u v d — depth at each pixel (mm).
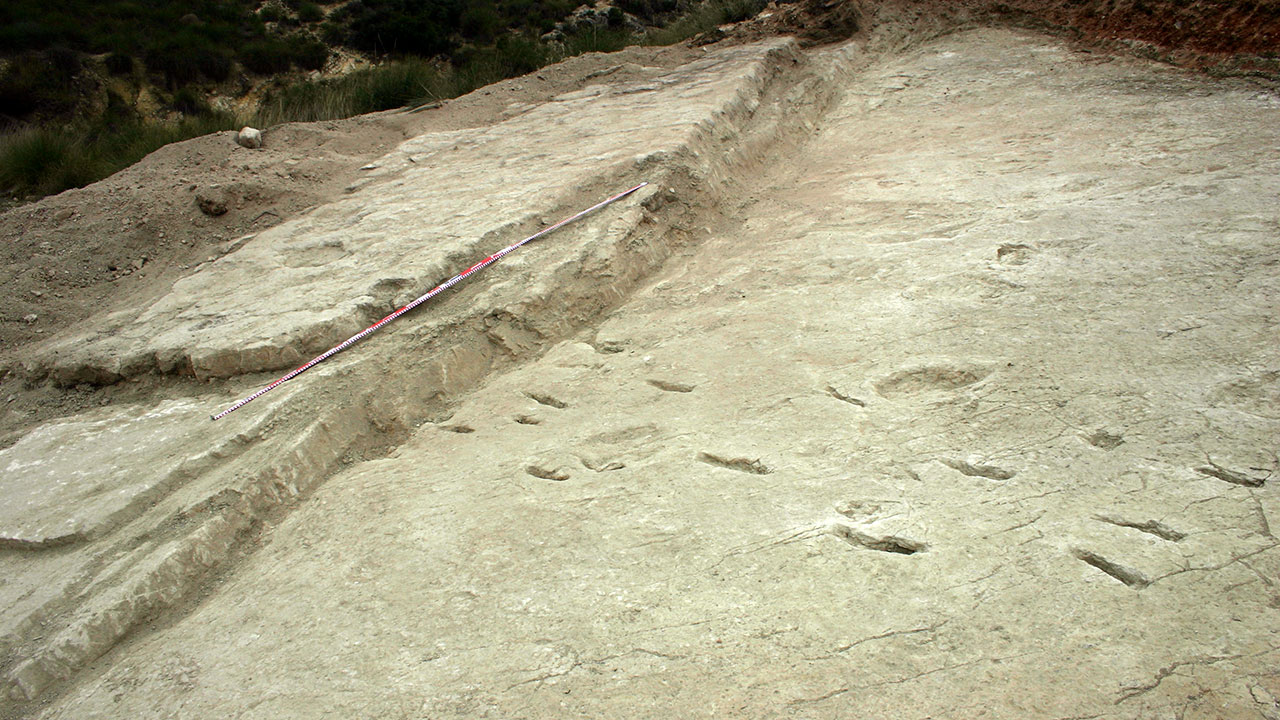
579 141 6984
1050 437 2742
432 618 2443
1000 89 7613
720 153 6539
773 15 10312
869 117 7578
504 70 11258
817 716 1868
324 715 2168
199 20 22859
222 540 3205
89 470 3648
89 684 2594
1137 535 2254
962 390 3131
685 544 2535
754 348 3812
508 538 2742
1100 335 3305
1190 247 3904
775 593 2266
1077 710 1784
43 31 19859
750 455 2947
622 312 4711
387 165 7461
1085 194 4898
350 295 4668
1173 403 2791
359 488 3367
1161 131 5805
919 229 4871
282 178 7324
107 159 9438
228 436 3660
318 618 2570
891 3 9742
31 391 4754
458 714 2064
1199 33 7277
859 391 3242
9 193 8953
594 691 2047
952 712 1823
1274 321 3160
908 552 2355
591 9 24906
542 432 3498
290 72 21641
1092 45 8156
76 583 2986
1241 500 2309
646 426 3334
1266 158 4902
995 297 3820
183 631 2732
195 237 6750
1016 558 2244
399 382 4070
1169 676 1831
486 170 6695
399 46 22516
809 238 5105
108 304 6004
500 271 4852
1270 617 1938
